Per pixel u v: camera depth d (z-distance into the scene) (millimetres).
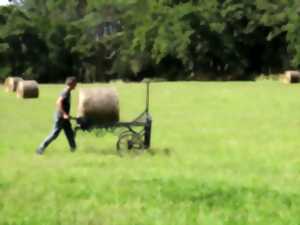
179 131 33312
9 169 21453
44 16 146500
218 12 124312
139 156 24531
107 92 33281
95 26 163000
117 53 149000
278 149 26609
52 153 25406
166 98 58000
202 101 54500
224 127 35188
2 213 15688
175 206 16375
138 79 145375
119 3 155000
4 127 35562
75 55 145875
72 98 56312
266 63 129125
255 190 18125
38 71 143000
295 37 117938
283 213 15688
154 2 134250
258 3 121438
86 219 15117
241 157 24469
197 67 129875
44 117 41625
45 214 15570
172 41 125688
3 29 140125
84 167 21969
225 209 16109
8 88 74500
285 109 46250
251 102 52875
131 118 40219
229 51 125812
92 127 25578
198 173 20703
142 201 16922
